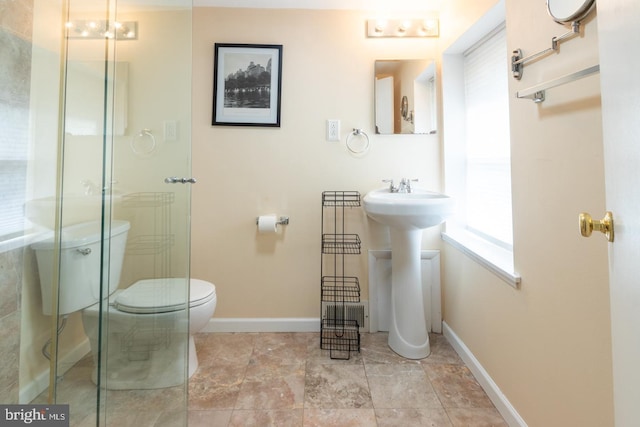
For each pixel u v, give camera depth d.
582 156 0.83
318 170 1.91
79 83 1.21
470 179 1.83
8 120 1.04
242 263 1.92
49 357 1.20
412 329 1.64
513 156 1.14
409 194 1.78
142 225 1.33
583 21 0.81
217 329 1.91
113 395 1.16
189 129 1.54
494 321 1.30
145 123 1.34
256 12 1.88
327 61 1.89
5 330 1.06
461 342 1.64
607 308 0.77
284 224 1.92
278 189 1.91
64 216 1.20
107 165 1.17
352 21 1.89
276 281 1.93
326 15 1.89
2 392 1.05
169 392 1.23
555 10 0.88
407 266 1.66
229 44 1.86
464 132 1.86
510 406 1.18
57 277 1.17
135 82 1.29
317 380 1.46
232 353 1.69
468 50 1.79
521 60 1.05
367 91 1.90
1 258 1.04
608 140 0.56
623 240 0.52
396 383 1.43
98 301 1.18
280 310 1.94
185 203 1.50
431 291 1.91
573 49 0.85
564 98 0.89
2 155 1.03
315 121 1.90
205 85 1.88
